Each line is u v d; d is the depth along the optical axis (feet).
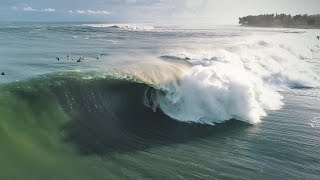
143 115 46.03
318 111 53.83
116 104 44.83
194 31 235.81
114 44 121.49
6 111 33.53
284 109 54.44
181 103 48.57
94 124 40.47
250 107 49.11
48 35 173.47
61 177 28.30
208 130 43.98
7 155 29.37
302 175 32.17
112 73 47.85
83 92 42.24
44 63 75.15
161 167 32.04
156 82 48.47
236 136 42.06
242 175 31.58
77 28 257.14
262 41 107.86
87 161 31.65
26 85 38.73
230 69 58.85
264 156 36.11
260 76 72.23
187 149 37.29
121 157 33.50
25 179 27.32
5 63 75.05
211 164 33.53
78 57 84.07
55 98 39.17
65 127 37.17
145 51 92.43
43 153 31.37
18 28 236.02
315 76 79.10
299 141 40.68
